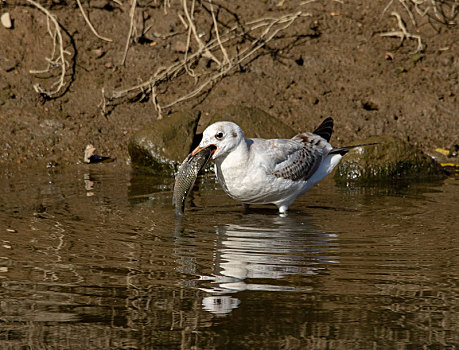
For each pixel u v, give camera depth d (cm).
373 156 1366
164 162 1380
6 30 1605
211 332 658
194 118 1444
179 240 928
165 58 1634
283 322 679
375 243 925
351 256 868
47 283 765
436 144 1492
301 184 1104
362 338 649
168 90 1585
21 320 679
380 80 1630
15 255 851
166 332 660
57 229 966
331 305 717
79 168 1369
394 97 1593
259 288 761
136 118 1522
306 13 1736
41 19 1628
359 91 1605
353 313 700
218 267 821
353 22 1744
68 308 705
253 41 1672
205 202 1161
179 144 1401
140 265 825
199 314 693
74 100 1538
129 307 708
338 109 1559
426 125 1538
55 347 632
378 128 1522
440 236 958
